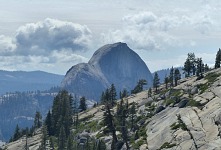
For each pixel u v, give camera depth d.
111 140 140.50
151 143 111.88
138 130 134.75
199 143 90.94
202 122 102.62
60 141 160.88
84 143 150.25
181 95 147.12
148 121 138.25
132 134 135.75
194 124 104.38
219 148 83.12
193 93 141.75
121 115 146.12
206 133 94.62
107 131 150.38
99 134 153.25
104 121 138.62
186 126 105.81
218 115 99.25
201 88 143.38
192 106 121.56
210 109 109.06
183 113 119.38
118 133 143.12
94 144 133.38
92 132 163.75
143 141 118.50
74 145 152.38
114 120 147.12
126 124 147.88
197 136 95.12
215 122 97.62
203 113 109.12
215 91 124.88
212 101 116.06
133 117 153.88
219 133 90.50
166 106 145.25
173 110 131.88
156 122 130.50
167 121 122.81
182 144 95.69
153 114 145.50
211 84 140.38
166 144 102.44
